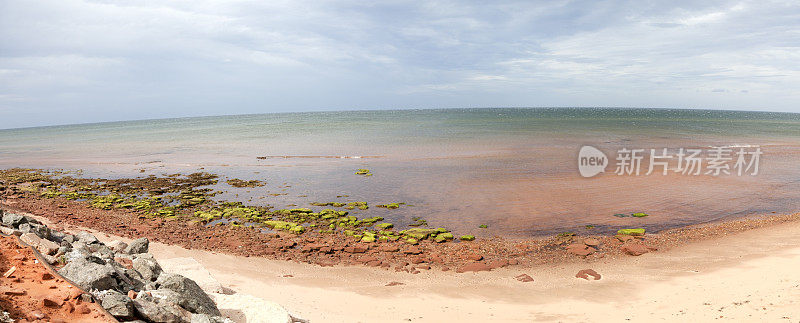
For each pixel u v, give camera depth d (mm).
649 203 26375
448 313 12742
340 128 104000
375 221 24094
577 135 70625
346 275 16500
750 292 13094
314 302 13352
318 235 21688
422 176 36406
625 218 23484
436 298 14086
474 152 50500
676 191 29297
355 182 34812
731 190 29438
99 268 6562
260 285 14820
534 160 43406
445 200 28250
